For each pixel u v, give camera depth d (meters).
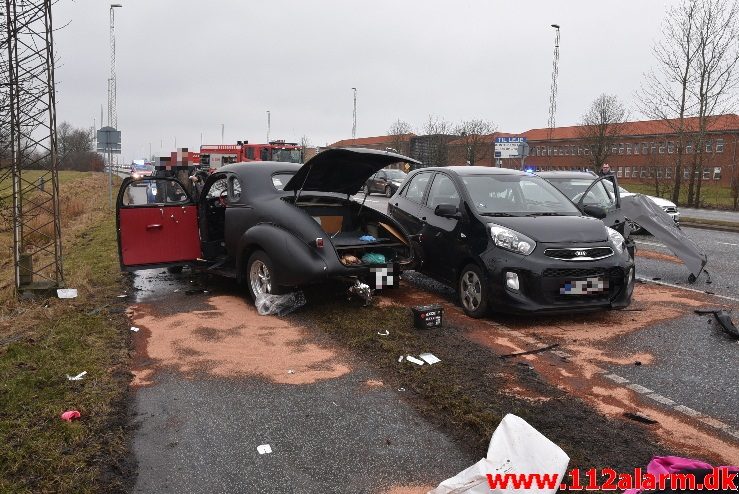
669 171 47.78
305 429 3.71
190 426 3.74
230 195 7.27
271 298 6.32
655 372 4.73
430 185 7.80
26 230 13.26
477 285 6.27
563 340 5.54
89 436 3.55
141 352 5.10
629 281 6.09
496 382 4.45
